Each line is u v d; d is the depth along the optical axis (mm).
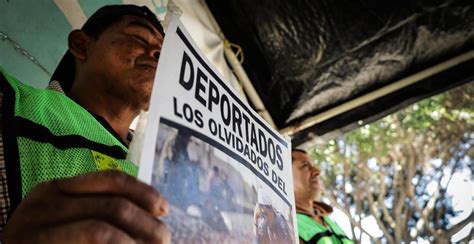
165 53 631
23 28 1517
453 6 2275
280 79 2623
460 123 6695
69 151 851
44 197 469
